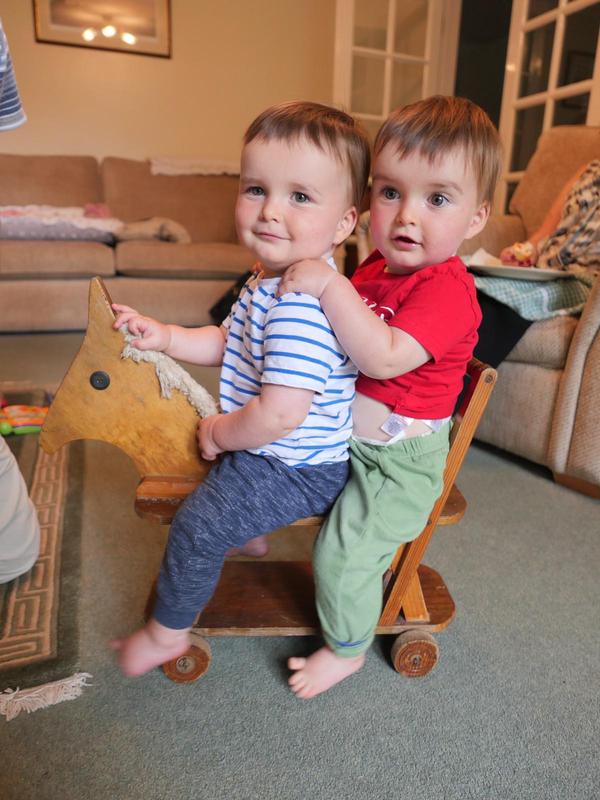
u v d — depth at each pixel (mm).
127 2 3451
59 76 3461
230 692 801
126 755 701
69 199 3297
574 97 2594
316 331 643
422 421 752
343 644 757
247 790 666
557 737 754
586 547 1199
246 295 741
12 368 2277
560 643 925
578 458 1387
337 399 717
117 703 773
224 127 3865
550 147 2148
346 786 676
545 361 1469
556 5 2666
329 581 730
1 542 957
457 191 682
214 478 721
